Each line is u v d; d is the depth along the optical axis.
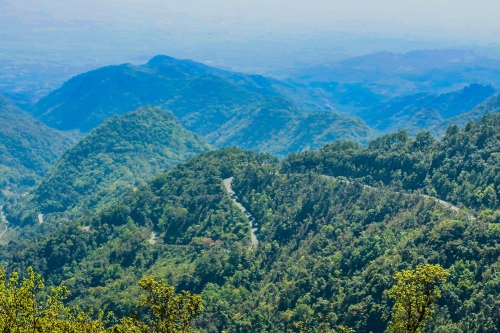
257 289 157.12
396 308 59.66
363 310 117.06
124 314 148.12
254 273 165.62
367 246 146.88
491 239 121.44
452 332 98.62
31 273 63.50
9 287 60.50
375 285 121.62
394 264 125.62
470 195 163.12
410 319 58.44
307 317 125.69
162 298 60.06
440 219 145.00
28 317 58.72
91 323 63.59
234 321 134.38
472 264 115.94
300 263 158.00
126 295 157.88
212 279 165.25
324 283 139.00
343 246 156.88
